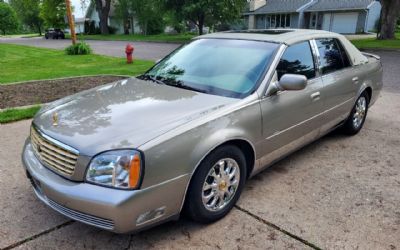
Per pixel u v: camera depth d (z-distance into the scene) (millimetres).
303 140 4004
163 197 2543
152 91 3371
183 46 4270
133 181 2375
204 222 2973
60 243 2756
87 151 2438
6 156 4359
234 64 3553
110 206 2316
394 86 8805
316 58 4039
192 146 2666
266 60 3459
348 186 3680
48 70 11906
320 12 38000
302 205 3307
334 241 2797
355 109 5027
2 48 23469
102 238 2816
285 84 3188
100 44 28078
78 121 2787
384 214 3170
